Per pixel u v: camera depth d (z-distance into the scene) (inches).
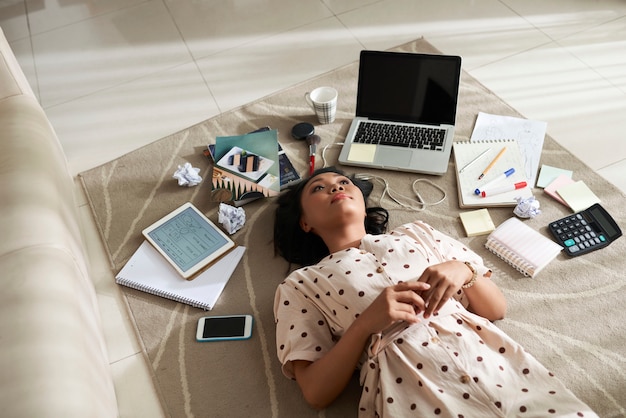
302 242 70.9
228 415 60.9
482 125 86.2
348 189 67.7
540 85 93.2
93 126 96.2
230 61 104.7
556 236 70.9
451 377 51.7
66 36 114.4
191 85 101.1
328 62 101.7
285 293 60.7
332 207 65.9
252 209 79.4
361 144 82.6
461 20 106.7
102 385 53.2
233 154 82.1
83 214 82.0
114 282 73.9
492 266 70.2
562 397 50.4
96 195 83.4
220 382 63.4
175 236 75.4
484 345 54.4
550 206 75.3
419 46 101.0
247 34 109.7
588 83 92.6
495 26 104.6
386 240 61.5
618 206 74.4
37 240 55.9
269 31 109.7
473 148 81.7
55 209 61.0
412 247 60.5
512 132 84.9
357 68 98.3
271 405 61.1
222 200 79.3
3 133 66.6
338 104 92.0
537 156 81.3
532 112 89.0
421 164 79.8
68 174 79.3
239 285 71.5
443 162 79.6
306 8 113.3
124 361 66.6
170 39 110.9
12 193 59.7
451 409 49.6
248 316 67.8
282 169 81.4
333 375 54.7
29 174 62.4
